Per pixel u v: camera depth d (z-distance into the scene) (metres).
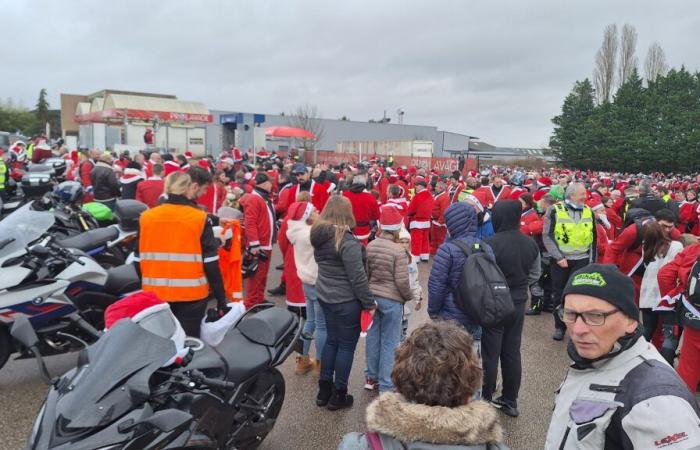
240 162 19.84
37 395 5.08
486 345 4.68
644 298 6.06
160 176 9.60
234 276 6.53
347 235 4.65
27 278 4.76
